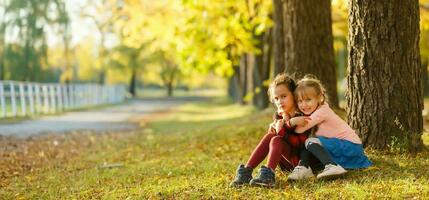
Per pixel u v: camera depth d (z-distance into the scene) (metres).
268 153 5.78
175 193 5.57
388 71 6.66
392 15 6.58
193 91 107.75
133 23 18.34
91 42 60.84
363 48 6.76
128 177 7.27
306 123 5.70
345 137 5.86
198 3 14.95
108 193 6.05
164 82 74.75
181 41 17.20
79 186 6.91
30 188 7.05
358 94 6.88
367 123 6.80
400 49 6.63
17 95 23.58
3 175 8.20
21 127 18.28
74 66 67.75
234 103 41.28
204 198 5.25
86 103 36.75
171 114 30.19
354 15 6.80
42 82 47.12
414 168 5.92
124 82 82.31
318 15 11.25
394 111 6.67
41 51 46.41
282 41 15.12
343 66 40.53
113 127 20.09
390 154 6.60
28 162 9.78
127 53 63.78
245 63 33.59
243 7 16.38
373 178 5.58
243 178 5.63
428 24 16.56
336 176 5.64
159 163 8.52
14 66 45.69
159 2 18.48
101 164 9.23
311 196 5.06
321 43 11.27
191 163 8.08
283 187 5.51
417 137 6.74
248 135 11.02
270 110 15.57
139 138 14.28
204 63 18.11
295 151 5.91
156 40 18.91
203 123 19.91
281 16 15.12
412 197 4.80
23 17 45.56
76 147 12.84
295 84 6.00
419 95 6.86
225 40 16.66
